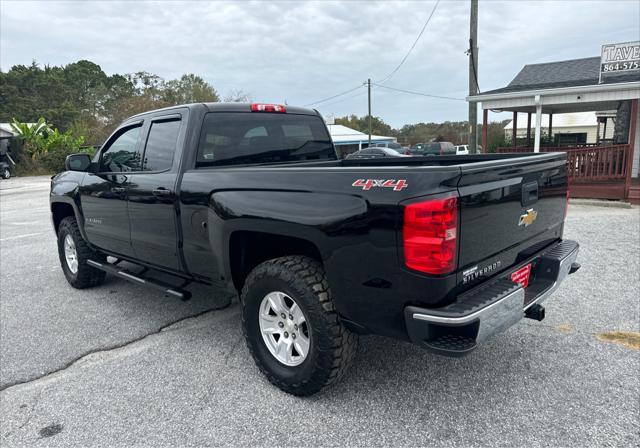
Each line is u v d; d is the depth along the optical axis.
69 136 38.94
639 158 14.73
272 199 2.94
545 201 3.27
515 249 2.96
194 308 4.76
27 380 3.39
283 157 4.29
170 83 62.22
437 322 2.32
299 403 2.97
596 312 4.29
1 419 2.91
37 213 12.93
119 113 52.72
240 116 3.96
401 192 2.38
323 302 2.76
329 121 43.62
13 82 68.06
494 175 2.59
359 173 2.58
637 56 11.58
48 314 4.70
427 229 2.29
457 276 2.41
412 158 4.57
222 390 3.16
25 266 6.72
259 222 2.98
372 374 3.29
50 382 3.35
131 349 3.85
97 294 5.28
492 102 13.67
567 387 3.05
